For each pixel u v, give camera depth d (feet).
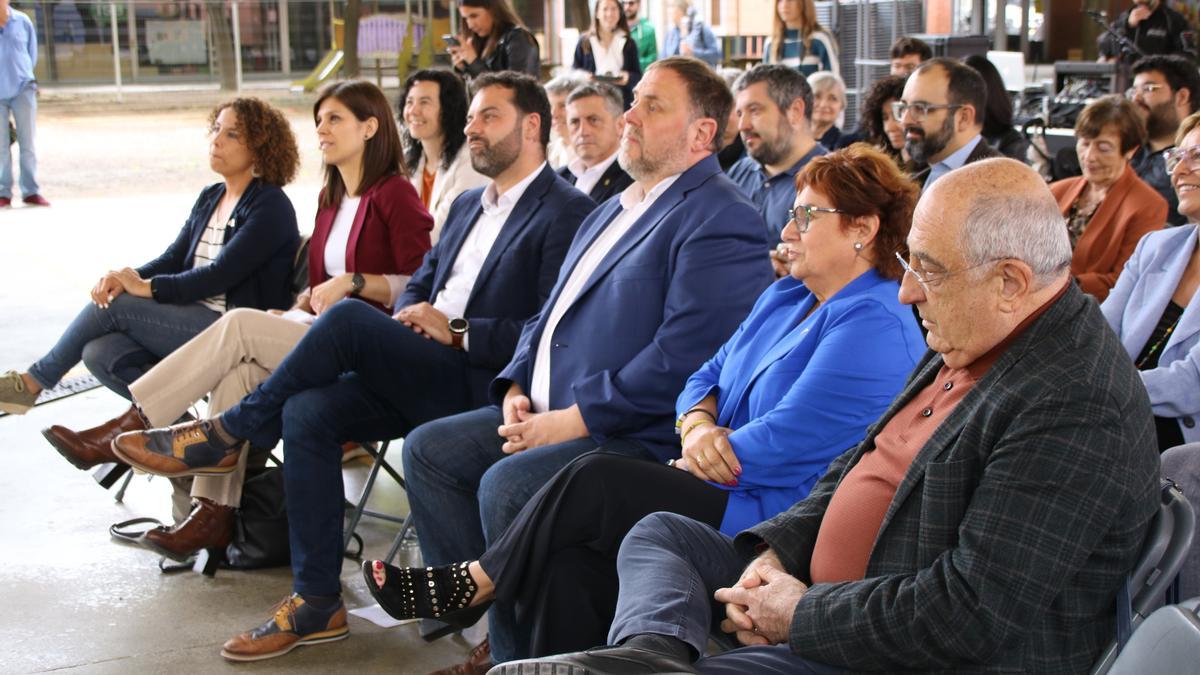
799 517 7.36
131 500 14.33
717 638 7.57
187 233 14.92
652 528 7.54
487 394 11.56
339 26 49.83
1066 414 5.85
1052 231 6.09
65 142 45.98
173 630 10.96
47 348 20.06
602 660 6.26
